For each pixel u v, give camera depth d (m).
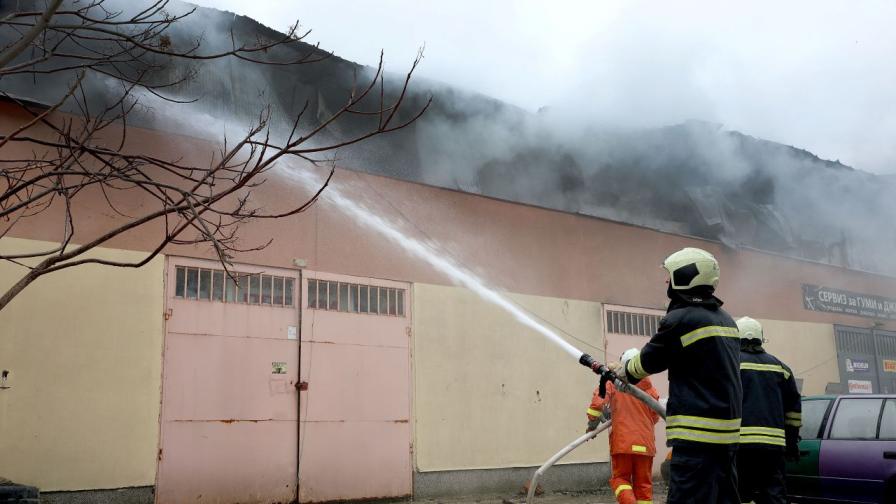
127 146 8.06
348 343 9.37
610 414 7.21
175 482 7.82
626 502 6.16
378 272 9.84
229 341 8.44
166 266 8.15
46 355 7.31
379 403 9.48
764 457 5.45
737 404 3.74
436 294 10.34
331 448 8.97
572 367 11.57
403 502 9.41
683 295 3.96
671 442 3.78
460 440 10.12
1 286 7.20
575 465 11.21
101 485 7.39
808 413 7.86
